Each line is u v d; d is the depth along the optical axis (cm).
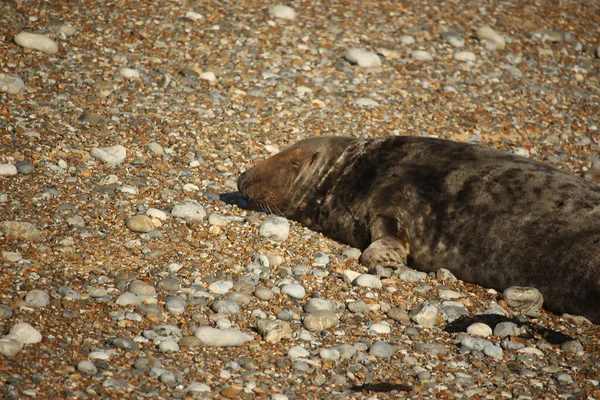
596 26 4900
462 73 4159
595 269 2242
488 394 1809
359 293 2283
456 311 2212
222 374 1772
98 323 1902
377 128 3569
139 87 3566
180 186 2889
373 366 1892
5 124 3036
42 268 2128
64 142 3002
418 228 2553
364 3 4612
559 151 3662
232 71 3816
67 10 4069
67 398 1570
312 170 2789
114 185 2767
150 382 1689
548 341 2111
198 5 4303
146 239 2425
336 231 2711
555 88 4197
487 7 4847
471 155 2641
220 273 2275
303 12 4409
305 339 1988
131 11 4147
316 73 3912
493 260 2423
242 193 2839
